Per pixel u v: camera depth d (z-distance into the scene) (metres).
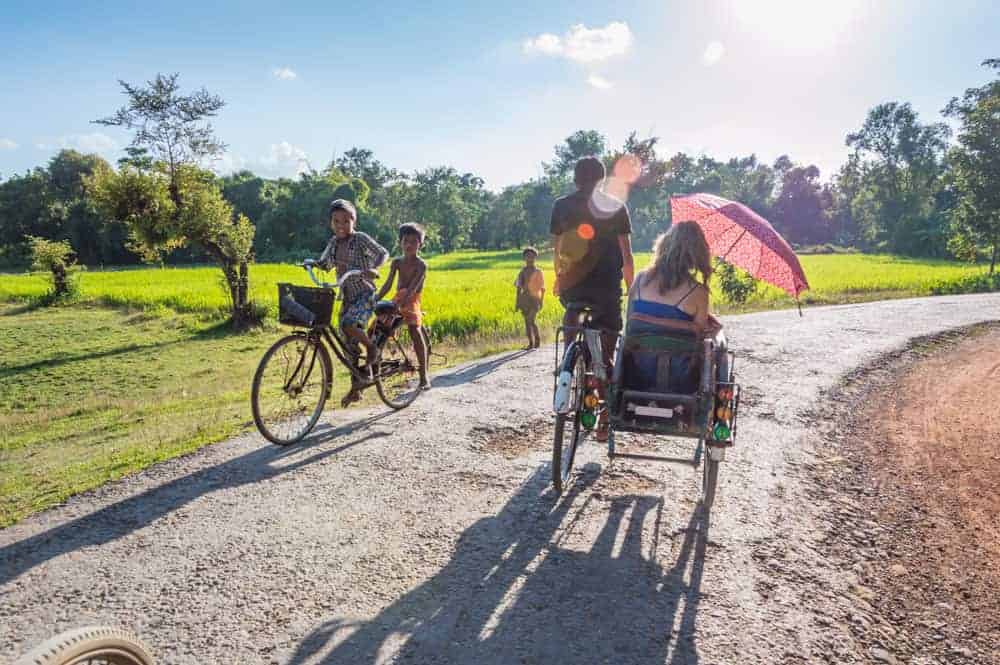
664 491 4.49
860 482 4.79
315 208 94.56
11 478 5.43
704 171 125.75
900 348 10.30
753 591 3.24
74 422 9.58
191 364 15.67
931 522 4.13
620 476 4.75
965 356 9.88
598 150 110.44
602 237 4.21
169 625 2.88
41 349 18.16
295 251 92.69
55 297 30.34
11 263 89.75
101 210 22.36
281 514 4.02
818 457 5.30
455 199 110.06
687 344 3.77
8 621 2.89
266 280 35.47
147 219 22.36
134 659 1.89
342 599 3.10
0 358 16.77
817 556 3.63
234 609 3.01
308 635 2.82
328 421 6.07
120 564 3.40
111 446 6.24
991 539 3.91
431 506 4.17
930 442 5.76
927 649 2.83
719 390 3.60
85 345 18.75
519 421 6.10
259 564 3.41
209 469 4.77
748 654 2.74
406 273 6.68
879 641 2.87
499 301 19.00
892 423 6.32
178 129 21.95
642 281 4.01
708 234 4.60
